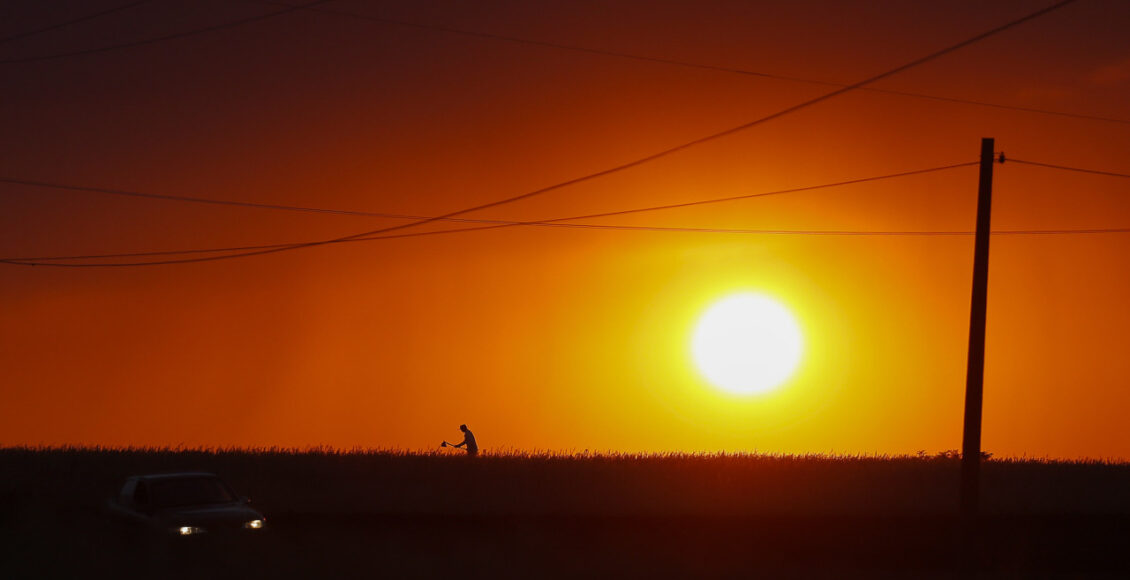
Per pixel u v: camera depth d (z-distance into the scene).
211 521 87.06
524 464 163.88
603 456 178.25
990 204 103.00
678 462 168.00
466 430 175.50
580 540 99.62
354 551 83.19
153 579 73.75
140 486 94.56
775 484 145.50
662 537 104.12
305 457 171.75
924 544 102.94
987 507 128.25
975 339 102.31
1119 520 120.31
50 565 77.62
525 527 110.44
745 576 76.62
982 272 102.56
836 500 131.88
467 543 93.44
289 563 78.00
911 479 152.62
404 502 128.62
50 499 135.62
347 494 134.25
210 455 176.00
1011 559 95.94
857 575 79.88
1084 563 94.69
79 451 180.88
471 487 141.00
